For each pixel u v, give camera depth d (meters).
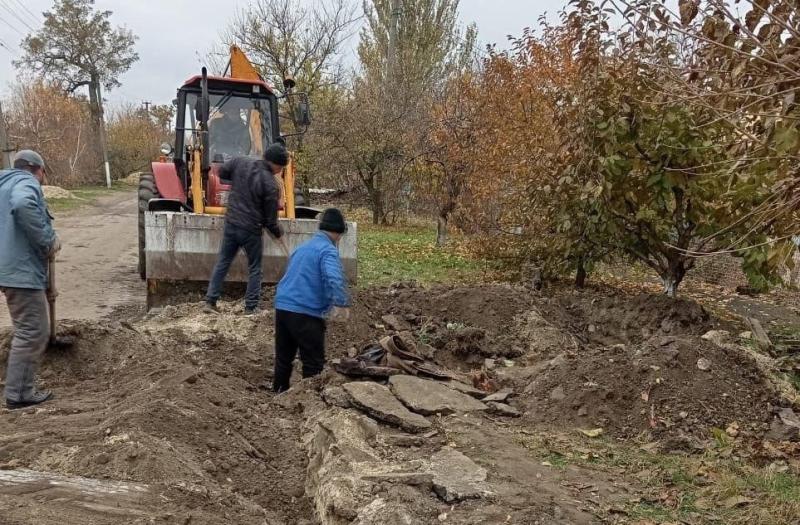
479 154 12.30
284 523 3.34
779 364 6.14
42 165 4.65
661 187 7.48
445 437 4.35
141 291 9.50
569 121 8.45
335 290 5.15
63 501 2.78
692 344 5.48
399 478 3.53
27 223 4.30
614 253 9.41
